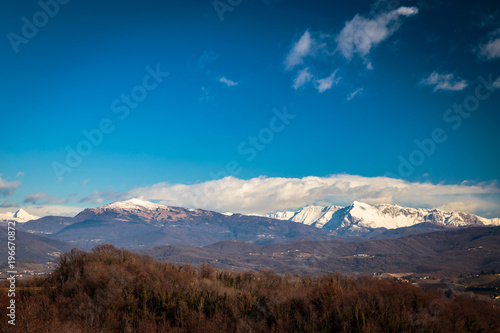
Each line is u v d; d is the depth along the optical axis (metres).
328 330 62.94
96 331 62.97
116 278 79.50
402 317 61.62
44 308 67.44
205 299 74.00
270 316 71.31
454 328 60.56
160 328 66.69
